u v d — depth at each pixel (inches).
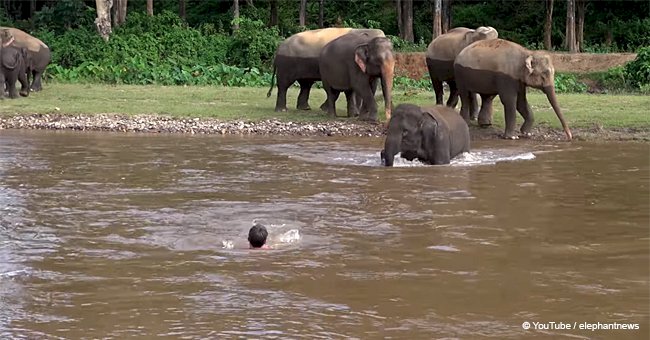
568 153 629.9
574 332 242.1
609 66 1412.4
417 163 565.9
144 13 1598.2
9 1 2033.7
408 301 270.1
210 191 465.7
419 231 364.8
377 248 335.6
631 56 1423.5
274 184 487.8
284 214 401.7
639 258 320.8
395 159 564.7
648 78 1246.9
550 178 507.5
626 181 496.7
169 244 345.1
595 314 257.8
